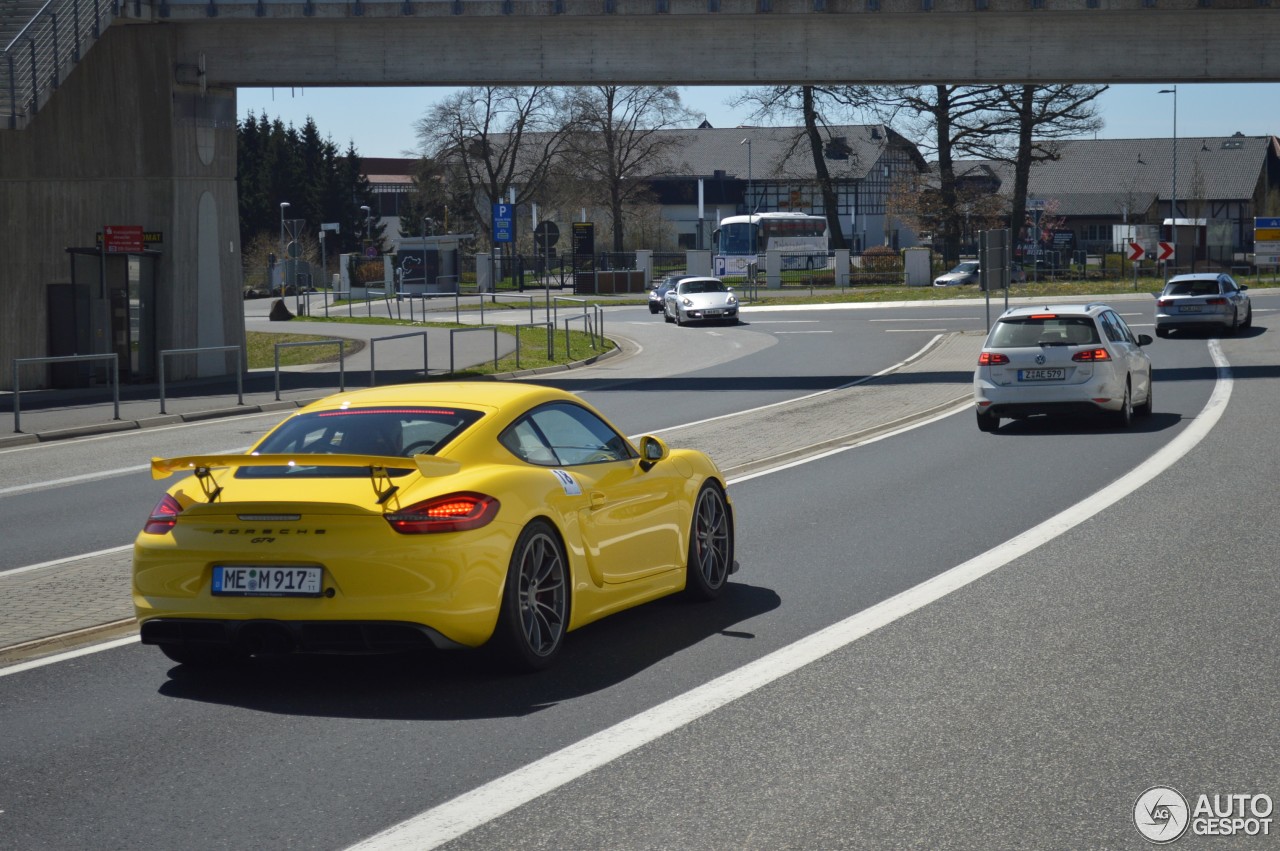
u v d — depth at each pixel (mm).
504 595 7414
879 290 78875
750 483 16078
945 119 77875
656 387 31719
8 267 35250
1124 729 6410
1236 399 24328
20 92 33031
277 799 5691
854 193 140375
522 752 6277
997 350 20547
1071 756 6031
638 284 93812
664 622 9039
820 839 5117
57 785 5949
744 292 82688
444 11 35125
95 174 34969
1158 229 100188
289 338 49312
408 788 5797
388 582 7086
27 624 9336
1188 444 18141
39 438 23203
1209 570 10188
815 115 82062
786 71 35500
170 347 34906
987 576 10211
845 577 10359
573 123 96375
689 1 34969
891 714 6742
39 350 35219
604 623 9102
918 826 5227
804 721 6660
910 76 35375
